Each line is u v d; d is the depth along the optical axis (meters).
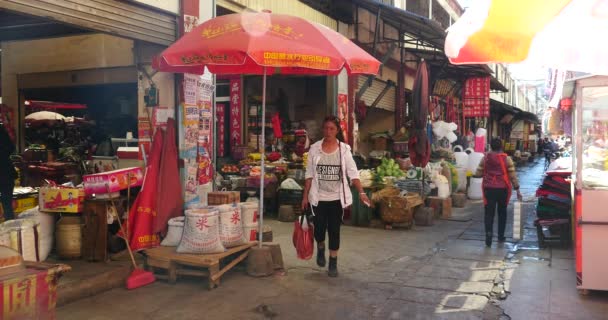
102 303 4.54
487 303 4.57
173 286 5.04
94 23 5.30
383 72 14.32
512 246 7.01
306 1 10.49
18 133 10.21
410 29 12.38
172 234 5.46
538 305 4.50
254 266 5.36
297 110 12.84
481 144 16.09
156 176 5.79
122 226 5.66
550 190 7.12
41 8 4.71
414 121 9.55
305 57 4.55
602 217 4.64
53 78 9.68
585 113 4.73
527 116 36.91
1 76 10.09
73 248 5.52
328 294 4.82
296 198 9.09
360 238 7.51
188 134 6.50
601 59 3.65
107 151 7.89
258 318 4.21
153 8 6.05
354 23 12.23
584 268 4.71
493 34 3.66
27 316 2.95
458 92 20.84
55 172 8.56
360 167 11.47
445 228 8.43
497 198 7.01
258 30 4.69
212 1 7.05
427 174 10.18
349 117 12.26
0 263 2.99
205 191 6.86
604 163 4.68
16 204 6.41
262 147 5.58
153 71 6.57
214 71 6.14
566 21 3.60
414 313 4.33
